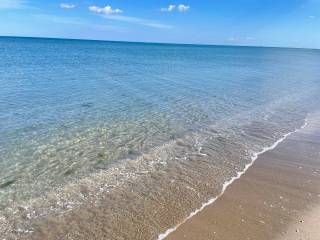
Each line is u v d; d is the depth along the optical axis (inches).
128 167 391.2
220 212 290.2
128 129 543.8
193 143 482.6
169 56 3405.5
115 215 285.1
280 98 887.1
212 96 884.6
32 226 269.3
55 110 658.2
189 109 706.2
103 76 1274.6
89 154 430.3
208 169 388.8
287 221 275.7
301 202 310.7
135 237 253.8
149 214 286.7
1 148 438.9
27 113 626.5
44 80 1103.6
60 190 331.3
